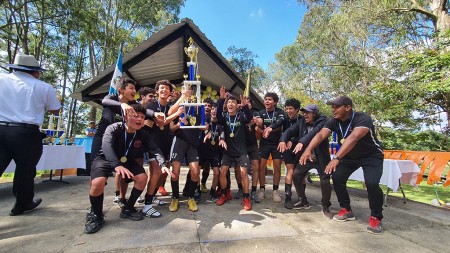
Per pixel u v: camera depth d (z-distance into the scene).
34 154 3.24
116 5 16.95
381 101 8.51
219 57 6.59
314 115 3.70
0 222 2.97
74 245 2.34
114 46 16.08
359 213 3.61
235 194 4.46
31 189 3.32
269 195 4.60
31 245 2.35
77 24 11.55
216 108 3.94
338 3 10.99
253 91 8.09
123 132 2.94
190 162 3.52
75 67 19.02
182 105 3.32
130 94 3.11
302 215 3.39
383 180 4.36
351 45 9.53
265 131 3.94
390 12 9.23
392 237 2.74
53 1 10.74
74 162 5.54
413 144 10.14
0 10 14.13
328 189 3.42
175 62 7.66
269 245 2.38
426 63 7.72
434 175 5.26
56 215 3.23
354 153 3.13
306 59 16.05
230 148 3.75
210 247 2.31
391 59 8.79
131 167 3.01
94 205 2.72
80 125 23.62
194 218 3.11
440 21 9.41
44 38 14.98
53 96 3.42
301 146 3.39
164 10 18.98
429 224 3.26
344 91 10.20
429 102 9.15
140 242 2.40
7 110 3.06
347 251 2.33
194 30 5.85
